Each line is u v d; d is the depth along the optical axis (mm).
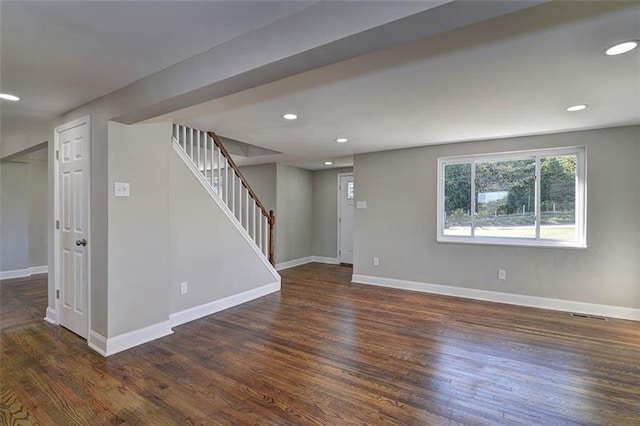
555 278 3924
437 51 1911
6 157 4539
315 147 4746
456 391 2170
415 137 4113
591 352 2754
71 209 3125
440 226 4676
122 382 2250
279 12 1571
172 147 3350
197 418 1877
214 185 4105
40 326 3287
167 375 2350
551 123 3443
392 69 2160
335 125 3525
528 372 2422
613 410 1972
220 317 3623
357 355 2688
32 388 2176
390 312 3801
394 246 4988
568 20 1600
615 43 1820
